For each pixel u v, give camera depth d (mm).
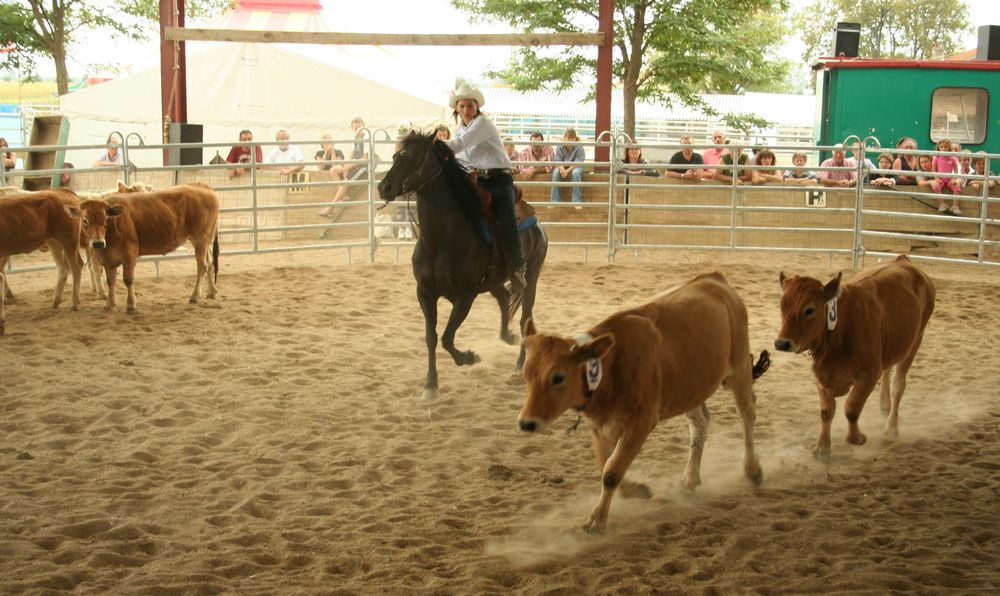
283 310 10008
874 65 15922
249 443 6098
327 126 19406
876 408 7051
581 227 14742
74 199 9656
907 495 5363
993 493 5395
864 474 5703
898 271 6176
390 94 19500
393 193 6824
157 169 11617
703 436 5320
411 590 4117
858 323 5559
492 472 5613
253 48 19234
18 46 25156
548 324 9508
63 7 24469
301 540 4668
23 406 6660
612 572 4320
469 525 4867
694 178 14258
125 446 5977
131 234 9547
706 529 4832
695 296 4977
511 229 7176
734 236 12930
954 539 4750
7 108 27766
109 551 4438
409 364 8078
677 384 4684
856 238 12898
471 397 7164
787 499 5281
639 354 4449
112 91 19625
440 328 9414
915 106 16000
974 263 12375
